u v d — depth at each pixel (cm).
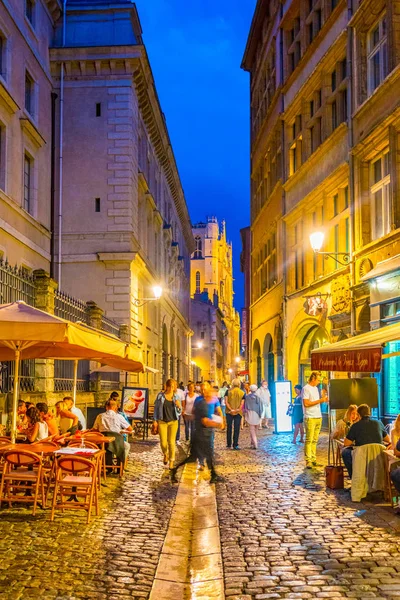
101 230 3172
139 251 3344
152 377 4066
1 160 2334
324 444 1823
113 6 3250
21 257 2481
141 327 3531
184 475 1255
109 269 3148
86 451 902
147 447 1822
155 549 693
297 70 2564
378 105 1727
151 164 4219
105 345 1094
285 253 2681
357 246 1858
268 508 905
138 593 550
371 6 1767
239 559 653
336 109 2175
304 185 2466
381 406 1639
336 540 721
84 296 3142
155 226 4372
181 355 6544
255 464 1384
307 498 978
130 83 3247
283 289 2702
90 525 798
